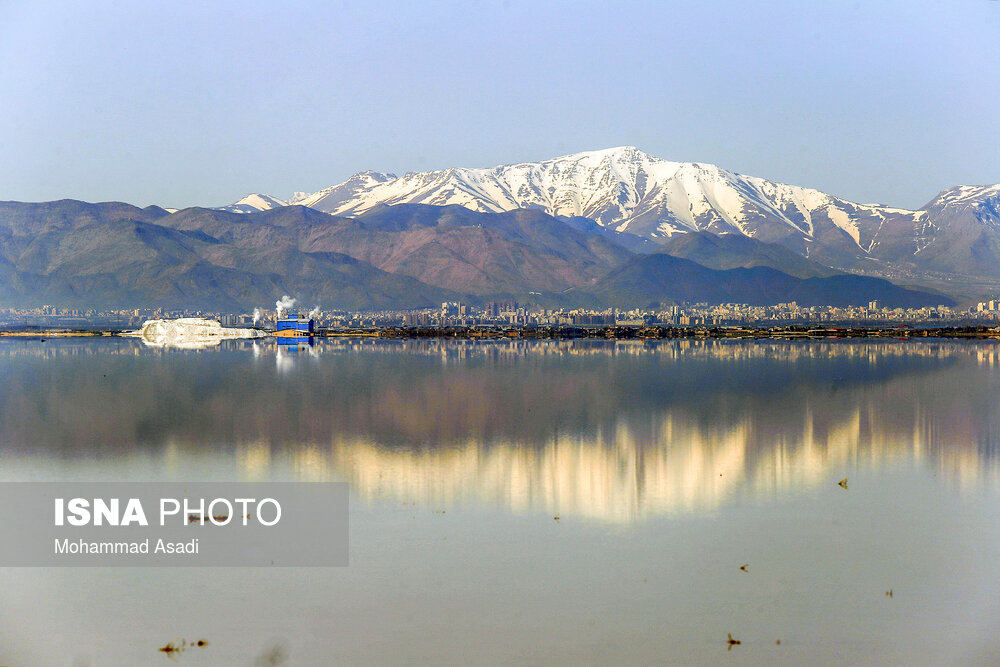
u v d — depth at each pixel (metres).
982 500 49.94
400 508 48.25
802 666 30.42
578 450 65.69
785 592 36.28
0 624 33.47
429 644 31.81
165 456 63.88
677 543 41.94
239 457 63.22
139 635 32.72
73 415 86.62
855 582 37.25
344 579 37.56
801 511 47.62
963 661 30.73
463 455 63.66
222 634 32.69
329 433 74.44
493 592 36.03
